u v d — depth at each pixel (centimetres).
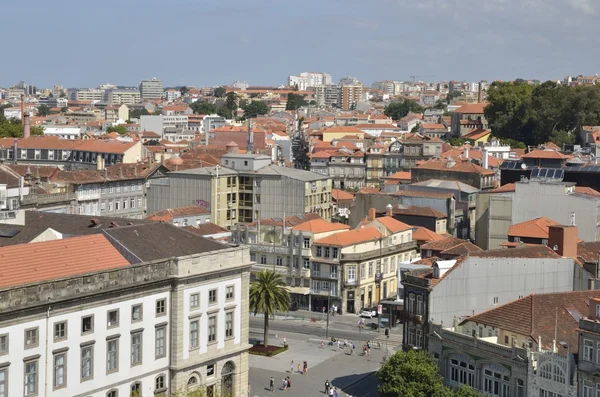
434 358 13912
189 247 14150
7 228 14888
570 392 11775
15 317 11150
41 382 11519
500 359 12762
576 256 16500
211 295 13950
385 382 13862
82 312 12006
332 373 16988
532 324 12900
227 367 14412
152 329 13062
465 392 12656
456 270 14462
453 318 14438
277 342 19075
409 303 14800
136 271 12738
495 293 14725
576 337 12838
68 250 12762
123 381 12631
